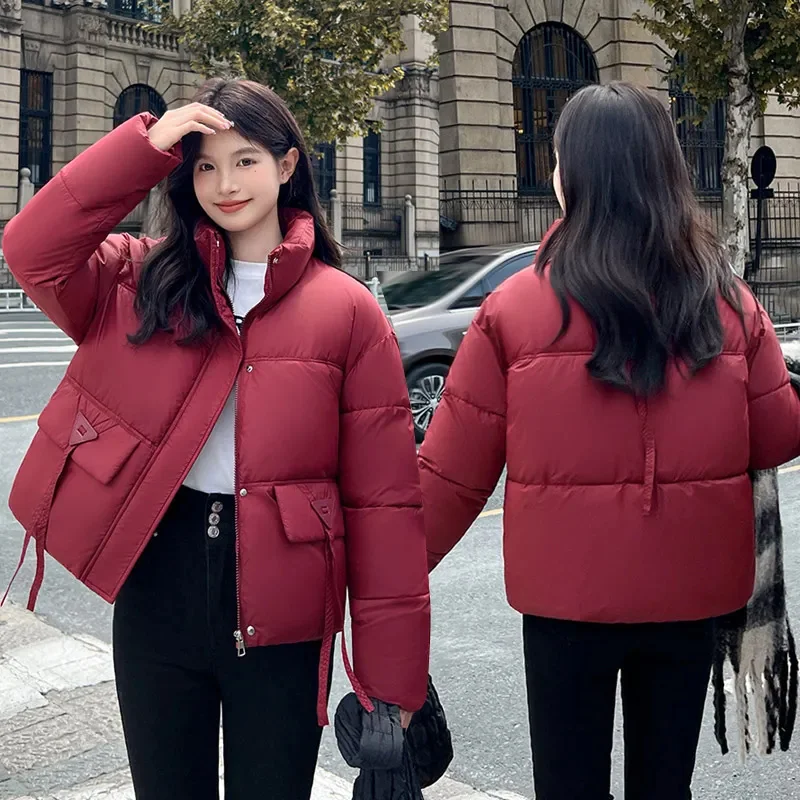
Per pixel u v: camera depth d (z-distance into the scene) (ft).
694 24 55.72
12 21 101.40
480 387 7.27
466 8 83.25
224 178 6.48
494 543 21.45
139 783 6.54
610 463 6.73
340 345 6.53
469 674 14.52
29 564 19.74
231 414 6.51
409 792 6.48
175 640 6.40
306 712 6.48
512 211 85.66
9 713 12.67
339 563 6.47
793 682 8.64
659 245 6.73
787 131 98.27
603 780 7.09
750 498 7.13
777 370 7.30
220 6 72.79
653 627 6.89
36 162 108.58
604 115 6.86
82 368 6.54
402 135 127.24
